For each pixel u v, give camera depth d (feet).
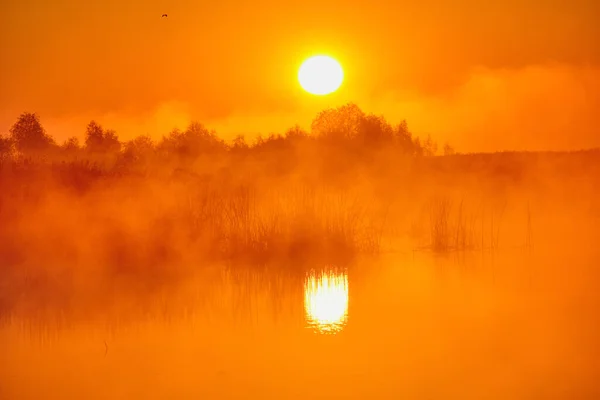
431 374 50.37
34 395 48.08
